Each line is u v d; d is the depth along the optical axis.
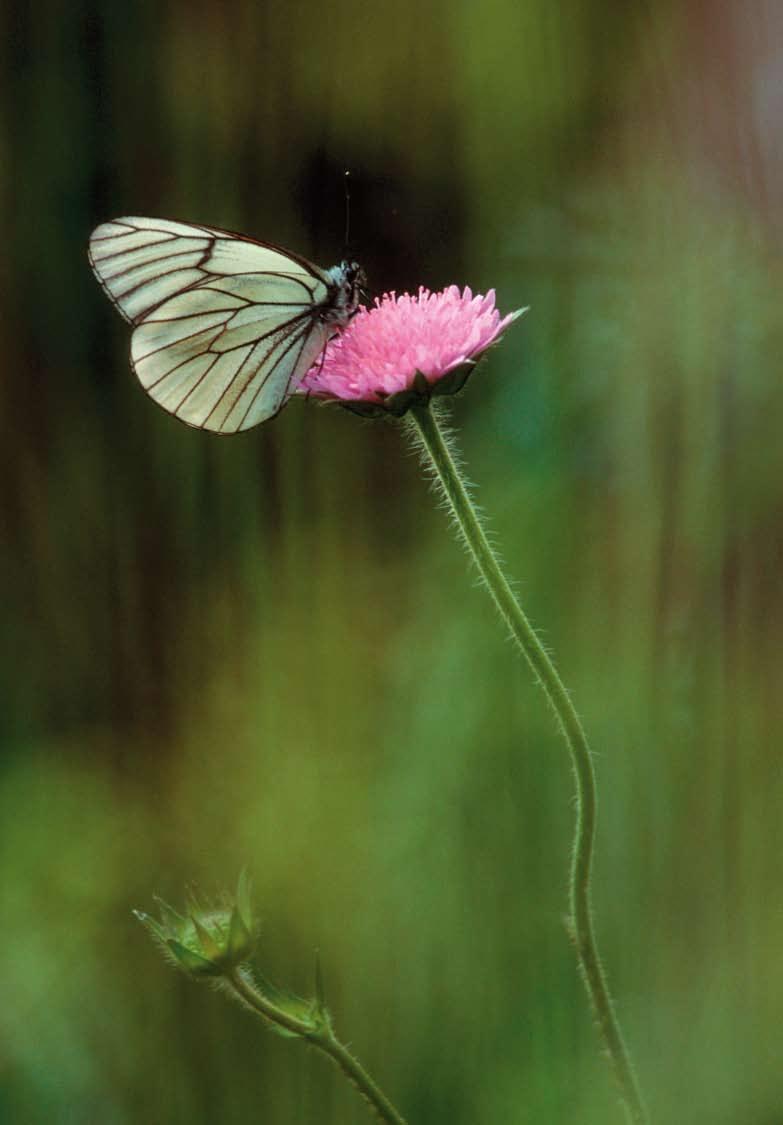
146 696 0.72
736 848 0.68
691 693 0.69
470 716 0.70
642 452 0.70
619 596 0.70
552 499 0.71
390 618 0.72
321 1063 0.68
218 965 0.62
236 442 0.72
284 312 0.66
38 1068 0.69
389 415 0.63
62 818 0.71
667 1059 0.67
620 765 0.69
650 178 0.72
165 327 0.66
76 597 0.72
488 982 0.68
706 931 0.68
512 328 0.72
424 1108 0.67
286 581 0.72
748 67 0.71
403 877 0.69
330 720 0.71
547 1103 0.66
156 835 0.71
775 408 0.70
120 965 0.70
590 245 0.72
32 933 0.70
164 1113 0.68
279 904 0.70
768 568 0.69
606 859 0.68
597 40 0.72
